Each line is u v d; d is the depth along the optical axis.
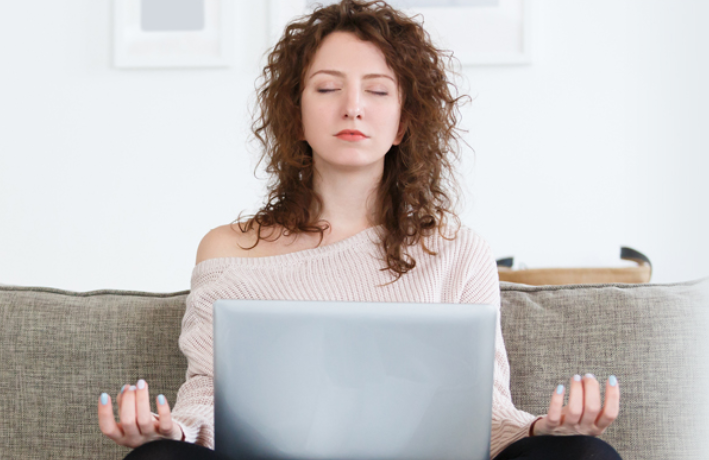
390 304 0.85
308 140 1.36
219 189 3.12
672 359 1.29
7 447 1.29
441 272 1.35
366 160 1.33
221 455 0.85
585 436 0.87
